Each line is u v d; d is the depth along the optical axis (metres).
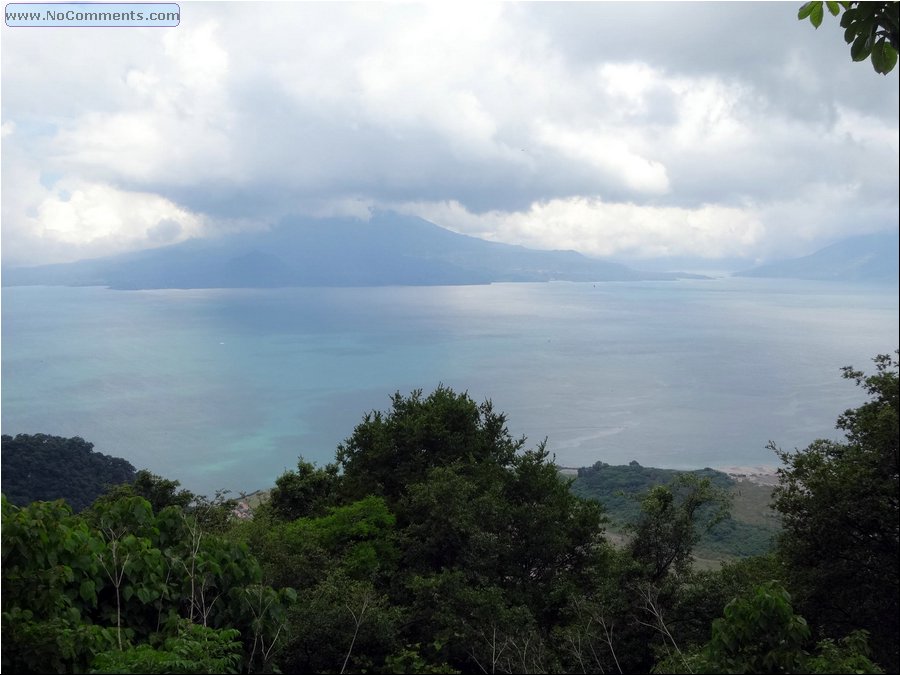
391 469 21.56
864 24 4.32
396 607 13.61
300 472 23.88
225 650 7.76
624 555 14.03
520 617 12.88
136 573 7.90
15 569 7.06
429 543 16.58
